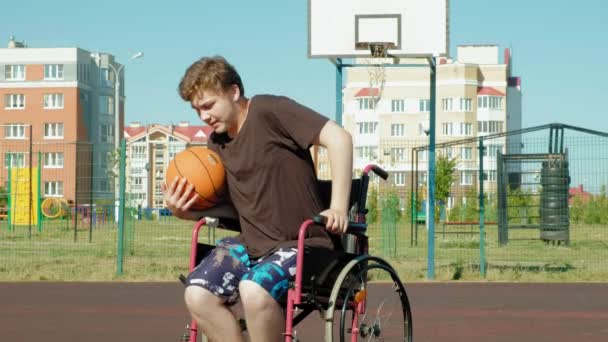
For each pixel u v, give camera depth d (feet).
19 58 340.59
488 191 125.70
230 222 19.02
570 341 32.45
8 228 107.76
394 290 19.19
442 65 322.96
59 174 301.43
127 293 48.14
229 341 17.81
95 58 352.90
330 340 16.92
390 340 19.26
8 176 107.04
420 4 53.72
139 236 99.71
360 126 321.11
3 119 340.59
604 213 88.53
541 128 64.03
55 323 36.78
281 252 17.47
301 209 18.03
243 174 18.04
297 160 17.99
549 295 47.47
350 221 17.63
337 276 17.69
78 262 65.67
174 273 57.93
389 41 54.03
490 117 326.44
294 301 16.78
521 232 117.08
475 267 61.67
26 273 57.57
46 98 340.18
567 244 81.61
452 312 40.42
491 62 339.16
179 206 18.21
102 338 32.89
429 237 55.36
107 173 109.29
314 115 17.67
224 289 17.81
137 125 417.08
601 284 53.42
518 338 33.09
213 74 17.72
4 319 37.96
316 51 54.60
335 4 54.60
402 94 319.88
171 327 35.73
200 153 18.33
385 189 119.44
